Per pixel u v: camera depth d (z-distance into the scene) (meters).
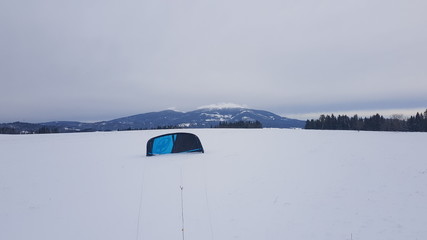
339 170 8.68
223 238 4.42
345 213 5.28
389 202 5.79
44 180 8.62
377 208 5.48
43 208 6.07
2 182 8.51
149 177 8.52
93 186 7.70
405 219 4.94
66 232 4.81
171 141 13.58
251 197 6.34
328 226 4.74
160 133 32.47
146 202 6.21
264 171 8.89
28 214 5.74
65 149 17.19
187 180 8.02
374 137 19.70
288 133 26.78
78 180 8.47
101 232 4.76
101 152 15.23
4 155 14.93
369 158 10.49
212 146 16.58
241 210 5.57
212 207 5.79
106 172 9.50
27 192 7.33
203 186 7.35
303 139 19.22
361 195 6.26
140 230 4.79
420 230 4.51
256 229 4.70
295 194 6.45
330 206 5.65
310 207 5.63
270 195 6.44
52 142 23.08
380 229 4.59
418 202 5.73
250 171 8.95
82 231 4.83
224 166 9.89
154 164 10.70
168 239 4.44
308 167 9.26
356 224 4.79
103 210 5.80
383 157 10.65
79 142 22.20
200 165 10.19
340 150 12.81
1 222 5.36
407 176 7.75
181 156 12.57
